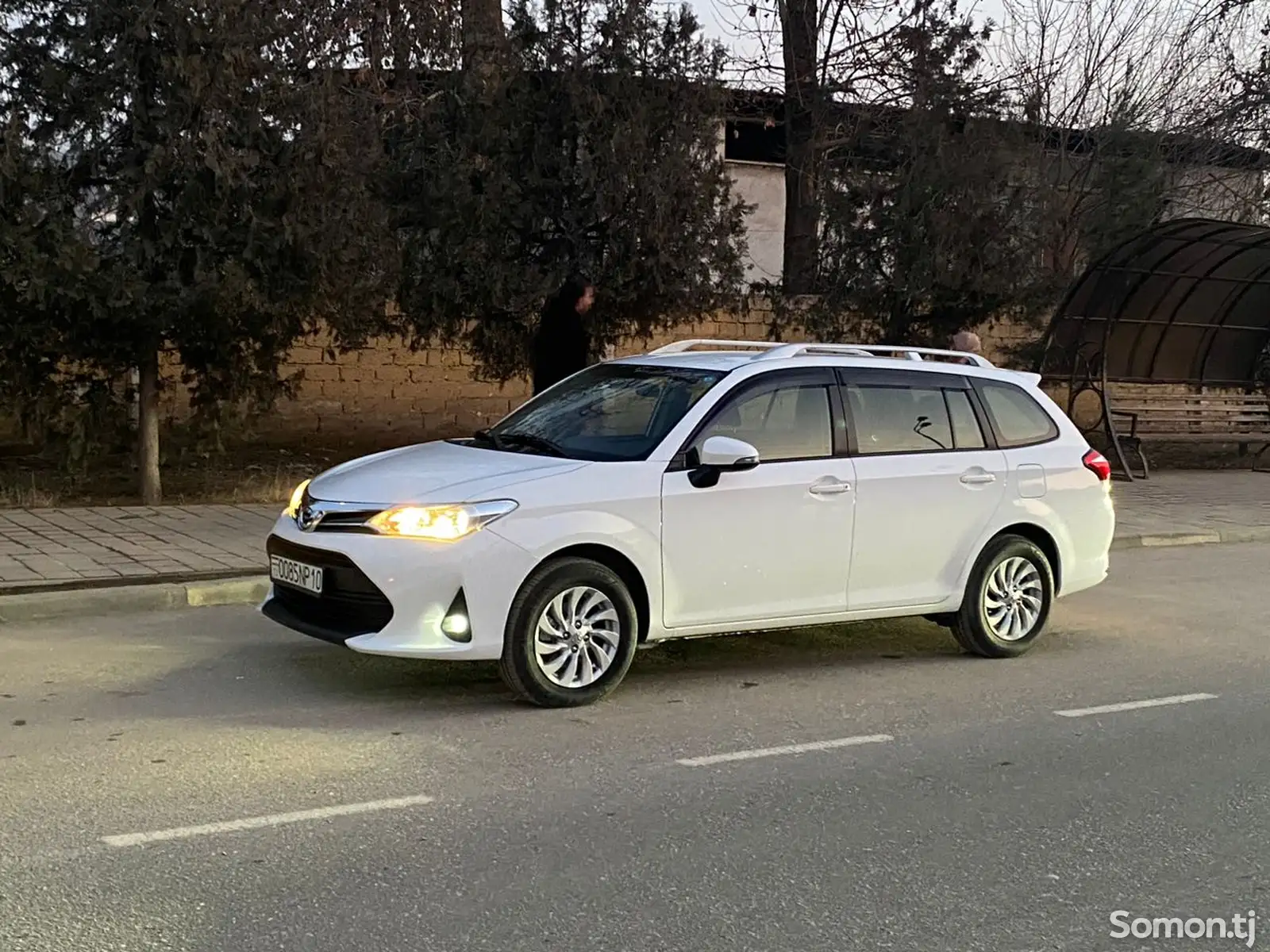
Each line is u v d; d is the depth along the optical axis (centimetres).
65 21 1055
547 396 773
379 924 392
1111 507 830
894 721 636
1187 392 1964
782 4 1739
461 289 1304
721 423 680
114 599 820
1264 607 965
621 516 636
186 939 378
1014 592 783
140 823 467
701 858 452
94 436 1192
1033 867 454
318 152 1098
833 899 421
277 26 1117
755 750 581
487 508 606
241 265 1069
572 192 1317
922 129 1515
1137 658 789
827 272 1575
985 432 779
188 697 636
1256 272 1752
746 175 2064
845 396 727
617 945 383
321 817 479
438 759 551
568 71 1285
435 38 1269
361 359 1584
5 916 390
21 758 536
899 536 727
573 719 618
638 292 1358
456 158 1262
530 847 457
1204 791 540
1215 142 2103
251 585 869
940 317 1605
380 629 601
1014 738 613
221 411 1233
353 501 619
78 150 1062
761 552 679
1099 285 1689
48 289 1019
